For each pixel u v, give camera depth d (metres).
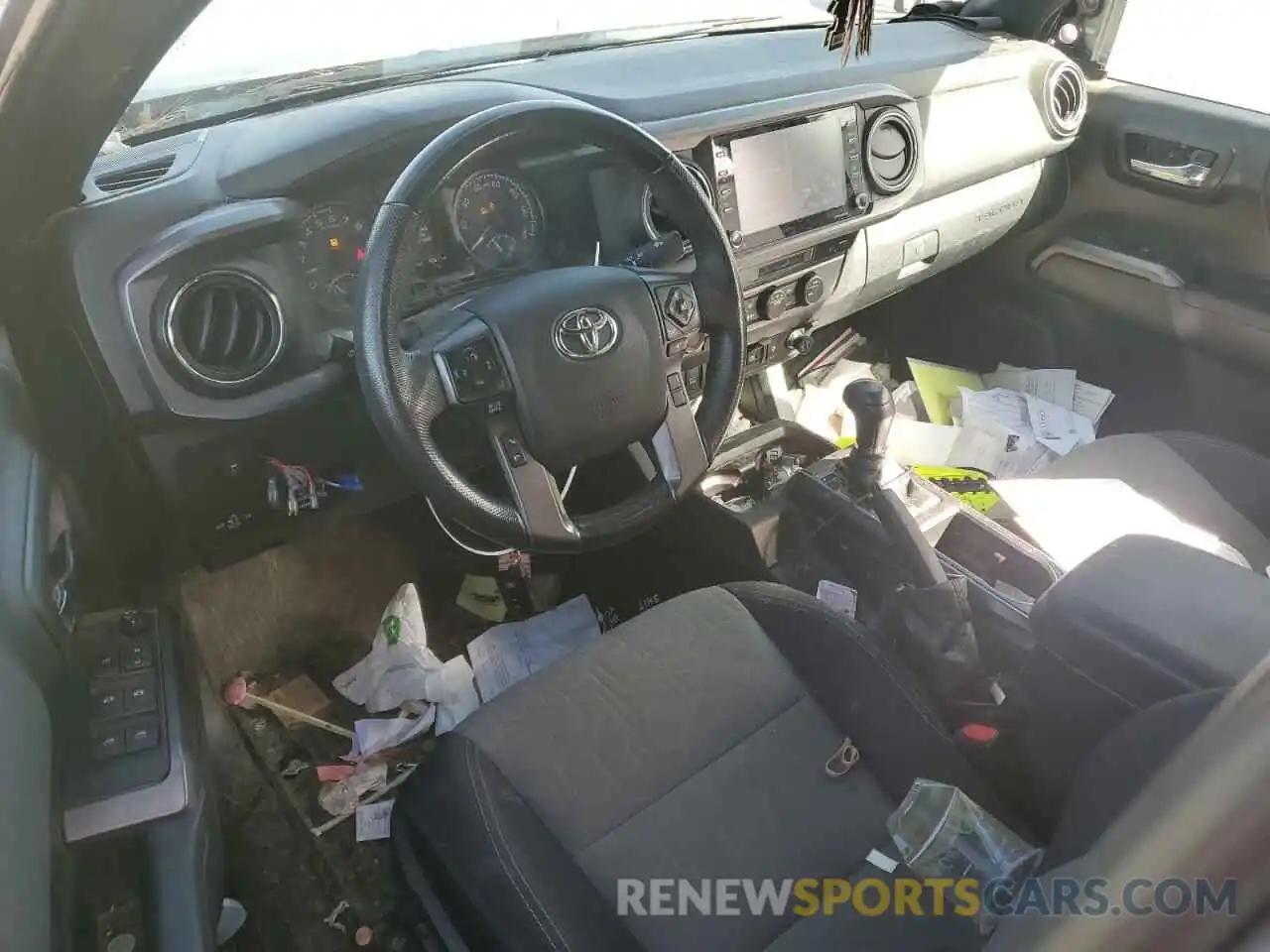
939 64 1.81
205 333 1.18
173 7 0.89
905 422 2.06
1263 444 1.95
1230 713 0.41
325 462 1.39
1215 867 0.37
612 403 1.19
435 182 1.07
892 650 1.20
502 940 0.96
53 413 1.25
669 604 1.28
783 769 1.12
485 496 1.17
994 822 1.04
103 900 1.08
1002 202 2.04
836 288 1.81
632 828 1.06
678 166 1.21
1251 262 1.88
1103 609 0.92
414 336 1.17
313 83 1.49
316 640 1.90
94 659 1.13
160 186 1.17
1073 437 1.99
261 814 1.59
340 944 1.42
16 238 1.11
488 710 1.16
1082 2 2.01
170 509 1.32
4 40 0.92
